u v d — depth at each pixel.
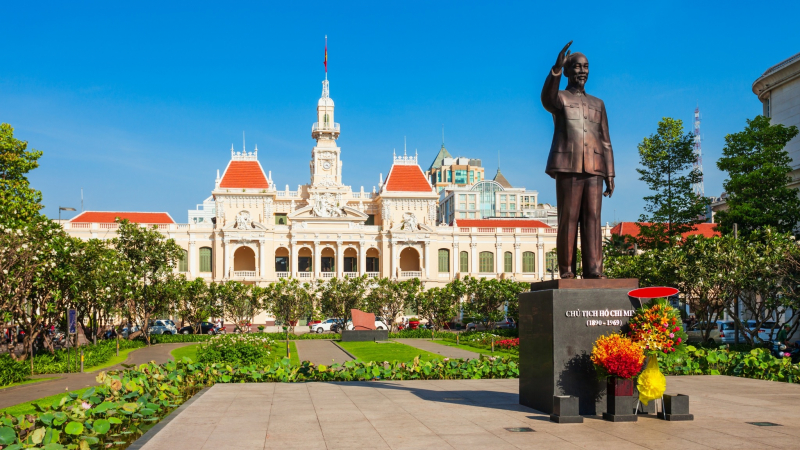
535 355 16.66
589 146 16.38
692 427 14.30
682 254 42.91
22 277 33.72
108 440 14.80
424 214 101.44
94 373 32.50
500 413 16.12
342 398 19.16
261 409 17.16
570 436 13.45
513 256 100.00
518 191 197.62
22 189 48.25
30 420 14.23
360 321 60.19
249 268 98.06
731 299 41.72
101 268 40.41
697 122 121.38
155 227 60.22
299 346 51.66
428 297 68.88
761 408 16.92
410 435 13.68
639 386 15.20
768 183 46.59
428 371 24.97
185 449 12.57
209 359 31.17
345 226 96.00
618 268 49.91
